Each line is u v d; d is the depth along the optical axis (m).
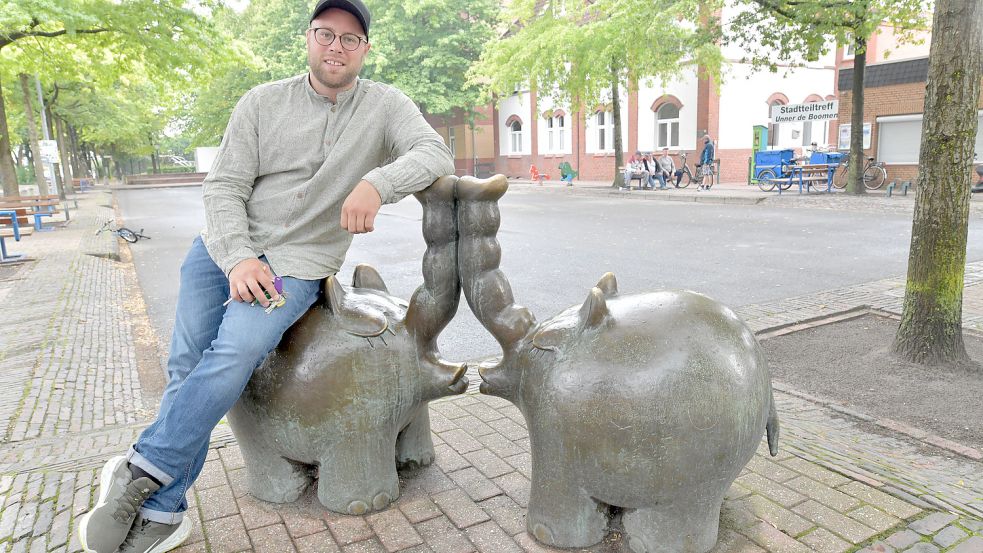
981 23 4.51
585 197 23.23
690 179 25.41
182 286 2.62
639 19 18.50
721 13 25.39
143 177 50.31
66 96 34.69
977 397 4.38
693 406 2.14
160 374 5.30
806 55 17.61
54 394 4.71
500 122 39.03
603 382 2.19
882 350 5.28
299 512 2.84
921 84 19.70
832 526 2.65
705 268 9.10
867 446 3.64
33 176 49.25
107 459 3.44
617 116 25.36
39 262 11.16
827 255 9.85
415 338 2.70
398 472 3.17
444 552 2.54
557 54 22.30
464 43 34.41
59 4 12.66
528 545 2.54
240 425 2.81
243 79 39.56
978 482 3.22
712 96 26.42
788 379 4.81
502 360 2.57
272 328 2.41
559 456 2.34
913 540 2.55
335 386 2.59
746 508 2.78
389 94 2.68
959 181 4.70
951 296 4.86
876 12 15.89
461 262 2.58
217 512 2.86
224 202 2.46
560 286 8.16
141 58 16.94
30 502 2.99
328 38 2.44
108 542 2.32
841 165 21.20
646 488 2.24
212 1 16.16
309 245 2.58
